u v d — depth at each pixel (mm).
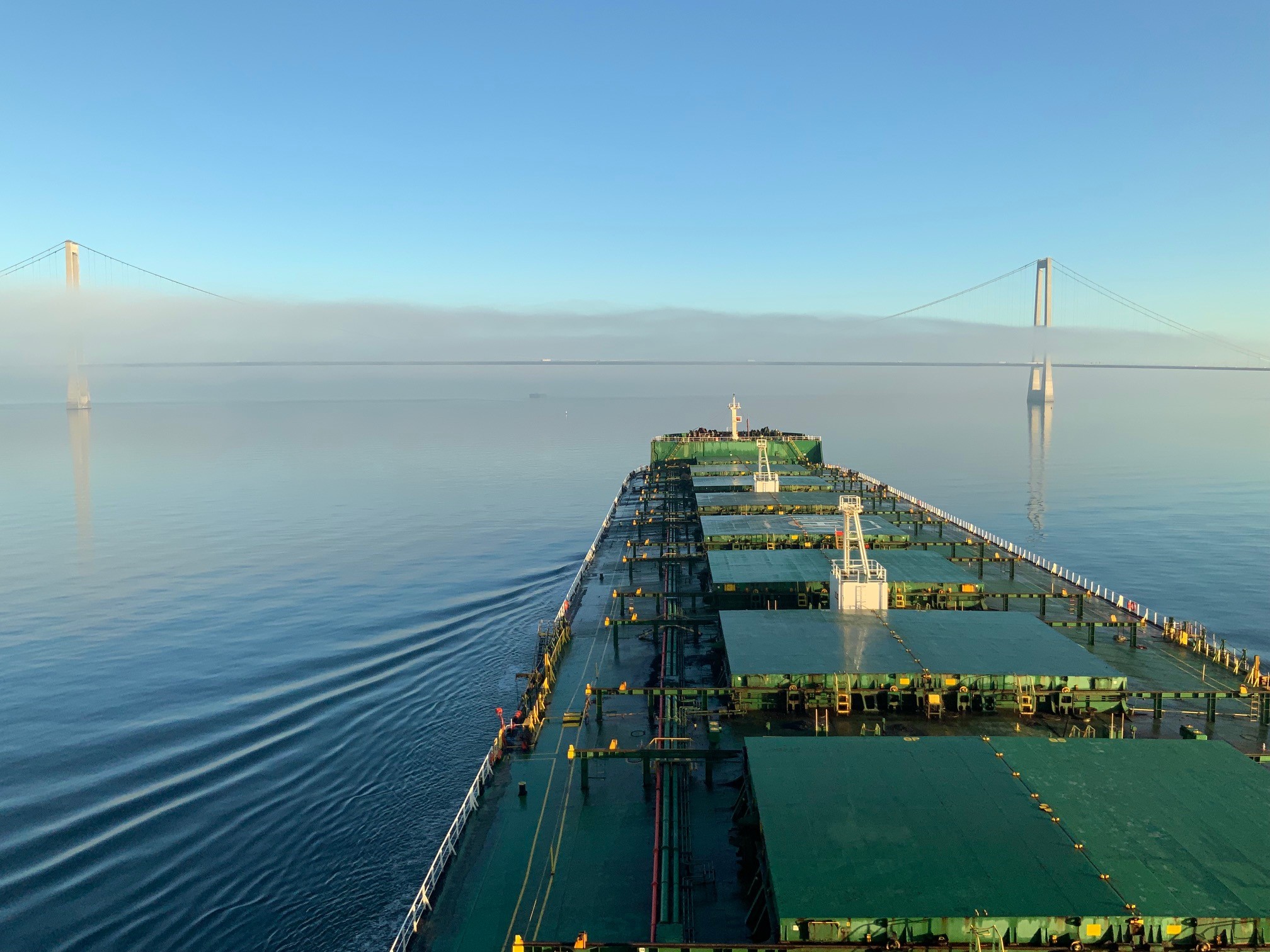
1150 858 27938
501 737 49094
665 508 122125
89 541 141250
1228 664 56219
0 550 134500
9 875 47594
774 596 65250
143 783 58000
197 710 70062
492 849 39625
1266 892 26047
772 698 47031
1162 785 32781
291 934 43125
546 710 54781
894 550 77188
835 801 31906
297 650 84750
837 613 57938
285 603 102312
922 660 48688
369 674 78062
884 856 28266
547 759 47906
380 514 168500
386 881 47469
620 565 95125
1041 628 54188
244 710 70000
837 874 27328
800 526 87625
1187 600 103812
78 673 78750
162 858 49438
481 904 35844
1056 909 25375
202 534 147625
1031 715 46250
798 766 34844
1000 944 25156
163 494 199125
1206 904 25516
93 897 45750
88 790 57031
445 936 34062
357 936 43031
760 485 117688
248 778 58719
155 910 44875
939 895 26203
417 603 101688
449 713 69000
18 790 57000
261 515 167375
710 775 42562
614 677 60938
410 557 127438
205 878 47594
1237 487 190500
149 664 81250
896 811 31062
